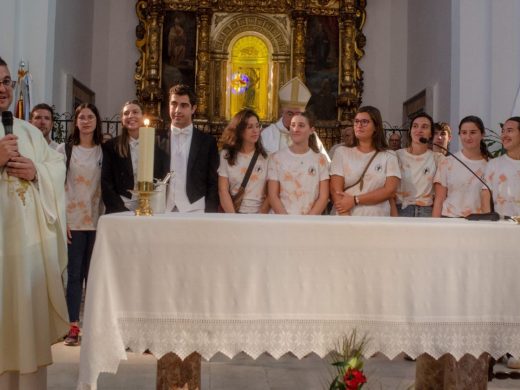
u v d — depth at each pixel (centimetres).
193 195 420
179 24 1268
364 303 248
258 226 246
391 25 1324
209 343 243
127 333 241
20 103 821
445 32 1016
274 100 1266
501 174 423
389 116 1312
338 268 248
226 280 245
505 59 821
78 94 1162
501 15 825
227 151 437
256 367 392
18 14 861
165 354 253
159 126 1233
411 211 471
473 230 252
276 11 1274
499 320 253
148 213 265
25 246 279
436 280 250
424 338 248
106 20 1315
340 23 1270
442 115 1016
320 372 380
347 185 413
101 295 237
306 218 269
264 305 245
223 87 1272
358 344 246
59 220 302
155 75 1245
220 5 1273
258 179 435
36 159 300
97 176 475
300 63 1255
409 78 1279
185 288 244
